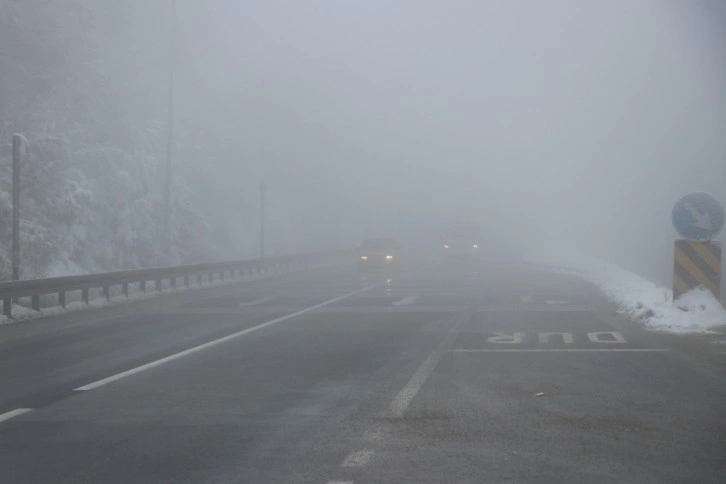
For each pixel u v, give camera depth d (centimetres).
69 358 1642
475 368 1438
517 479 790
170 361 1573
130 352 1712
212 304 2873
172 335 1994
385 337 1894
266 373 1417
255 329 2084
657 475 803
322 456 879
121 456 892
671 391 1218
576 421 1028
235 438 963
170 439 963
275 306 2761
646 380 1308
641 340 1778
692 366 1441
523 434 963
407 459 861
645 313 2106
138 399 1205
